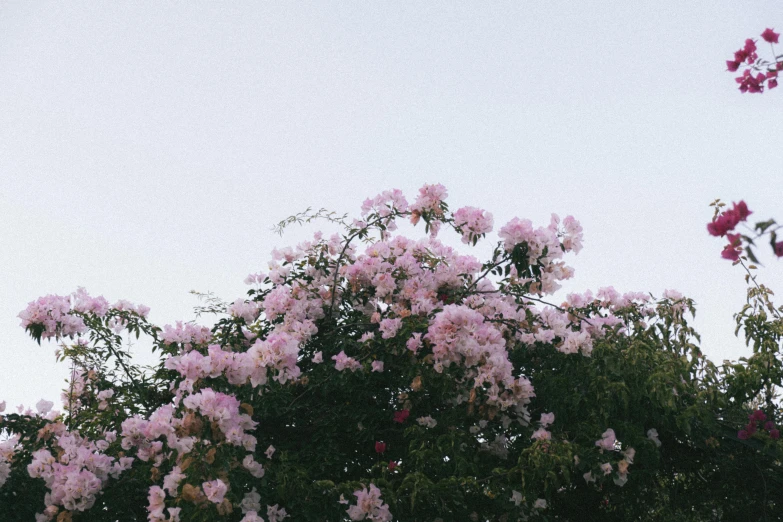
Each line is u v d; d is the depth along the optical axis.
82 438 4.62
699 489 4.82
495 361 4.12
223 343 5.02
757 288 5.02
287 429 4.65
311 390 4.67
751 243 2.34
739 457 4.63
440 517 3.75
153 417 3.37
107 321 5.39
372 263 5.08
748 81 3.20
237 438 3.27
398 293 5.07
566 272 5.02
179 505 3.37
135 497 4.12
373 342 4.63
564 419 4.45
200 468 3.23
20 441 4.26
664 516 4.85
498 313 4.97
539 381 4.68
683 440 4.73
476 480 3.75
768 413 4.95
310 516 3.74
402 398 4.47
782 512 4.54
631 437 4.23
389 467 4.08
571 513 4.83
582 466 3.96
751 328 4.90
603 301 5.91
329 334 4.95
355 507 3.65
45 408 4.46
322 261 5.32
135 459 4.27
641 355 4.48
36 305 4.75
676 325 5.54
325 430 4.45
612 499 4.76
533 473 3.75
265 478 3.82
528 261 4.57
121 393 5.21
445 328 4.13
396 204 5.29
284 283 5.44
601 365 4.50
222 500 3.29
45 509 3.86
